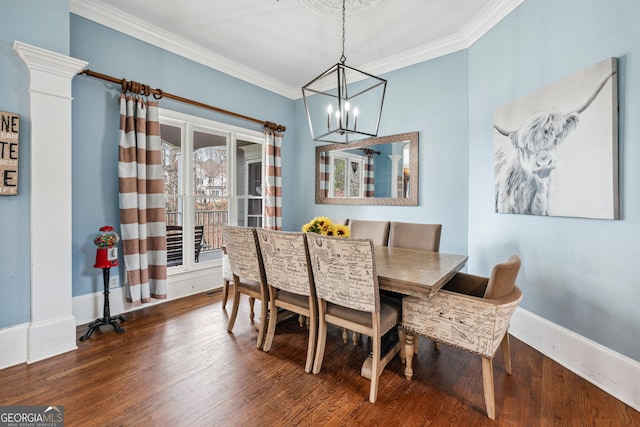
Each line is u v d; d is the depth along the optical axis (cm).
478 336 153
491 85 273
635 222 164
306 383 179
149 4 261
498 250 267
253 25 292
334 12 270
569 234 200
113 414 151
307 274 191
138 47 291
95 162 264
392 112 364
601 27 179
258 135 415
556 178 205
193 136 344
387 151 368
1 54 188
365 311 174
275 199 426
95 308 265
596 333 183
